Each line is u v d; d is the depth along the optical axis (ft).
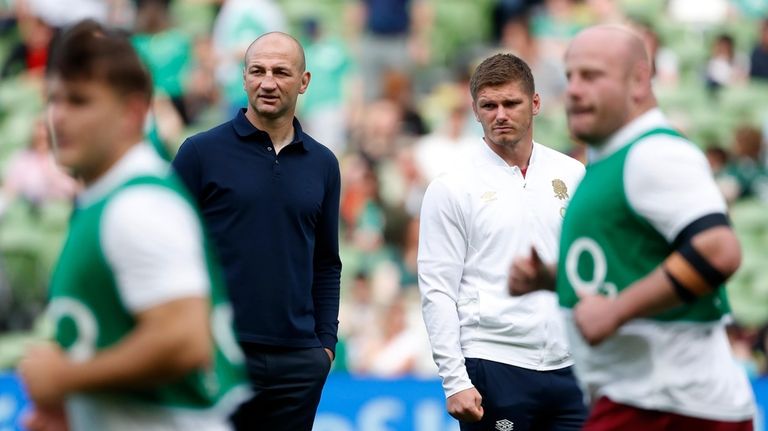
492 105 67.41
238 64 153.99
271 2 177.68
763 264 140.87
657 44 173.37
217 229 64.90
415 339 116.47
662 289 45.09
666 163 45.93
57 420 41.88
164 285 37.55
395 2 188.44
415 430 100.73
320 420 100.78
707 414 47.57
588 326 45.91
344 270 132.16
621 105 47.50
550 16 186.09
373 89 185.26
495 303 67.31
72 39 39.24
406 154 149.07
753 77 180.55
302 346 65.98
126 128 39.63
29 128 156.87
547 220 68.33
